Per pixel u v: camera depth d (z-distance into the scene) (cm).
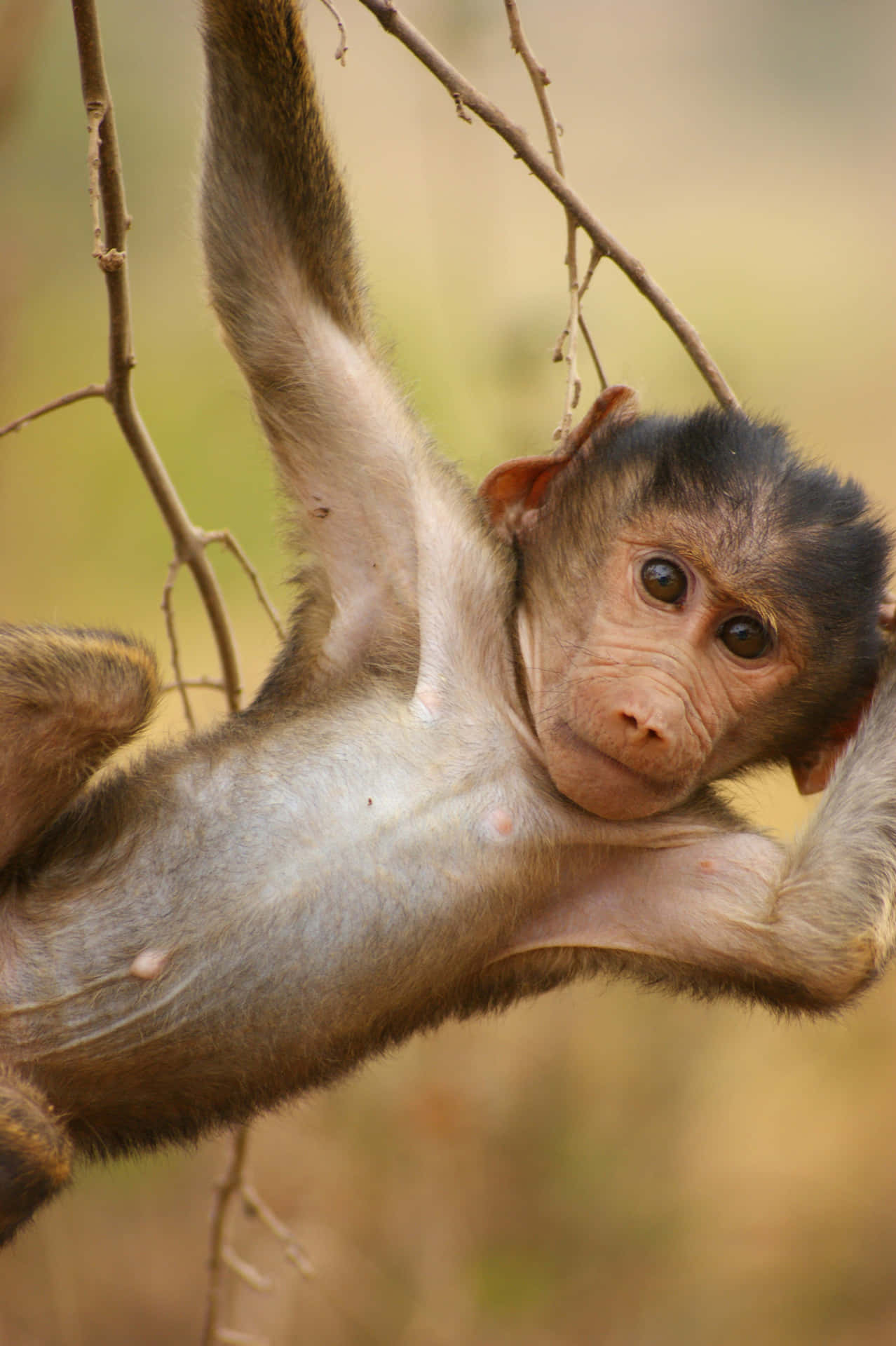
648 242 2158
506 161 1541
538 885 923
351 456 965
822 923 895
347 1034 887
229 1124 887
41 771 841
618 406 977
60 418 2114
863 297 2556
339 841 881
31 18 1280
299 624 970
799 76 2348
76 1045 852
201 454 2145
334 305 973
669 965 940
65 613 2066
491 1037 1688
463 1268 1588
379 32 1700
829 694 924
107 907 863
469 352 1420
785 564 873
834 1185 1698
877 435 2506
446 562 940
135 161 2097
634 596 895
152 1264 1572
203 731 934
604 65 1983
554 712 899
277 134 945
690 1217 1669
